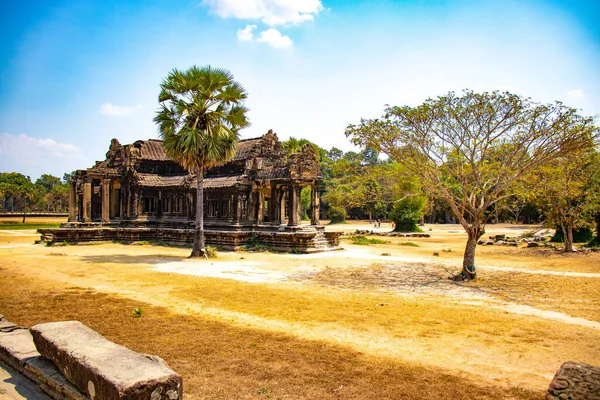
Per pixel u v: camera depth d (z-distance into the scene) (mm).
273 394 7805
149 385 5594
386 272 24141
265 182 36938
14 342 8875
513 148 21781
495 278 22172
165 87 29344
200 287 18297
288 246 33906
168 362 9336
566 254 32875
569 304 15984
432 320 13266
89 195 40281
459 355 10031
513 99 20656
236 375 8664
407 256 32688
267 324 12609
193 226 39188
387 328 12273
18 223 78688
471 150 22453
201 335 11383
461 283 20703
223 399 7566
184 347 10375
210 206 39031
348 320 13156
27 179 116875
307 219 88562
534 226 83938
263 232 35281
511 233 63906
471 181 26844
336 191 89000
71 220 40188
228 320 13000
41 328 7961
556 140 20172
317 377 8625
